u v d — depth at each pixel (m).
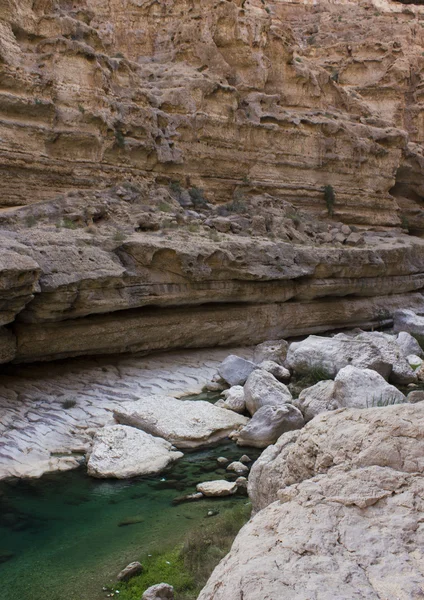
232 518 8.18
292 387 16.36
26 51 19.64
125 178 21.64
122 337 16.11
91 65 20.78
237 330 19.39
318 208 29.41
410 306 26.72
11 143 18.12
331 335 22.73
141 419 12.45
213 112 25.58
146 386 15.49
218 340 19.06
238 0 29.44
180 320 17.64
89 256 14.77
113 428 11.51
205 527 8.14
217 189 25.77
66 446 11.66
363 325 24.34
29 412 12.83
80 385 14.70
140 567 7.16
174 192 23.30
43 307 13.64
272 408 12.25
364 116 33.53
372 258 23.72
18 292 12.38
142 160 22.56
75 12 22.83
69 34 20.91
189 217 20.53
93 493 9.73
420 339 22.66
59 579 7.07
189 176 24.70
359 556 4.46
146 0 28.28
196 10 27.84
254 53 28.53
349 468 5.59
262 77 28.48
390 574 4.23
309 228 25.11
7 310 12.54
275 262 19.67
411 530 4.66
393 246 26.03
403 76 39.28
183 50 27.38
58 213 17.09
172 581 6.84
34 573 7.23
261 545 4.70
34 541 8.09
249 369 16.30
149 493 9.73
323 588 4.02
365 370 13.51
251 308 19.83
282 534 4.80
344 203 30.39
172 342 17.72
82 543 8.02
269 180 27.53
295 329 21.62
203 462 11.21
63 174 19.61
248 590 4.06
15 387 13.81
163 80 25.66
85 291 14.41
